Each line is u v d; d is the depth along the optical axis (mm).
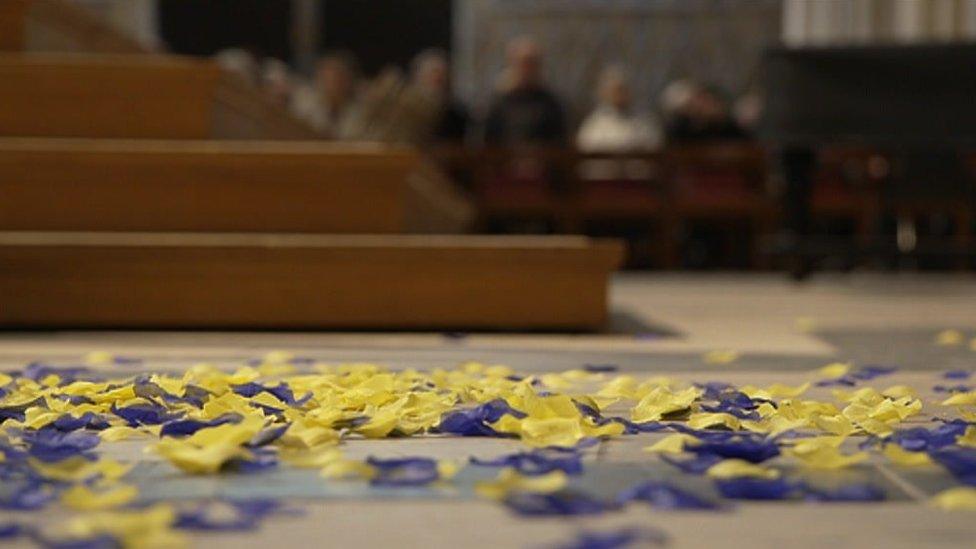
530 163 9461
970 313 5219
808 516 1533
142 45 5473
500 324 4273
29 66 4738
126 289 4254
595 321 4281
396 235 4594
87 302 4246
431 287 4258
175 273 4246
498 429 2047
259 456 1842
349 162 4566
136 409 2160
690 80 13438
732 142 10109
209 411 2148
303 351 3600
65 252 4207
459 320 4262
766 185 9508
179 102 4793
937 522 1506
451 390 2545
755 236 9680
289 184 4582
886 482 1720
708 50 13422
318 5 14336
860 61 6988
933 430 2002
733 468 1729
